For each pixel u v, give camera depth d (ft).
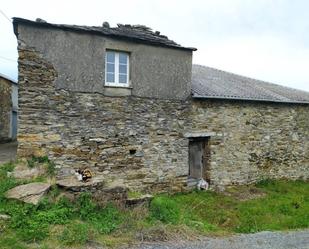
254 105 44.09
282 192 41.75
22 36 29.17
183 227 24.64
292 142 48.73
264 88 52.75
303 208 35.12
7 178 26.61
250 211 32.78
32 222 20.85
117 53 33.88
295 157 49.14
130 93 34.27
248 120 43.52
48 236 19.93
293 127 48.85
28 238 19.31
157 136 36.04
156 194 35.81
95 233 21.09
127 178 34.09
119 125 33.65
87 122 31.89
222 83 48.24
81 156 31.55
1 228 19.92
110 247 19.94
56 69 30.42
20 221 20.72
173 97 37.04
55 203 23.66
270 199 37.76
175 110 37.27
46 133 30.04
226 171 41.42
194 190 39.01
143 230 22.76
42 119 29.91
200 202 34.19
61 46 30.63
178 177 37.52
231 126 41.83
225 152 41.32
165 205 27.94
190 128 38.40
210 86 43.83
